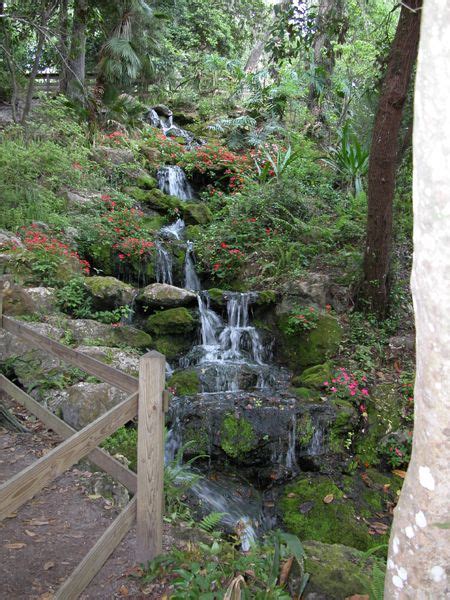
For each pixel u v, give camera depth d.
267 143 12.41
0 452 3.89
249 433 5.11
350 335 6.70
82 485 3.53
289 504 4.77
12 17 9.64
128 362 5.55
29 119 10.01
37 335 3.44
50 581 2.57
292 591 2.74
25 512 3.19
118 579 2.60
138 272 8.11
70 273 6.94
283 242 8.43
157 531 2.66
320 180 10.27
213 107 15.13
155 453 2.61
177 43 17.83
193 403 5.39
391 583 1.45
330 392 5.85
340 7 10.98
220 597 2.32
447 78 1.15
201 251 8.66
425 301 1.26
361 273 7.05
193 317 7.09
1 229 7.18
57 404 4.65
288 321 6.80
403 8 5.69
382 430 5.59
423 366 1.29
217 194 10.48
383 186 6.37
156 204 9.76
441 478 1.30
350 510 4.75
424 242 1.23
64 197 8.54
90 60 15.50
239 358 6.88
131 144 11.22
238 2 19.22
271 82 16.84
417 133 1.22
